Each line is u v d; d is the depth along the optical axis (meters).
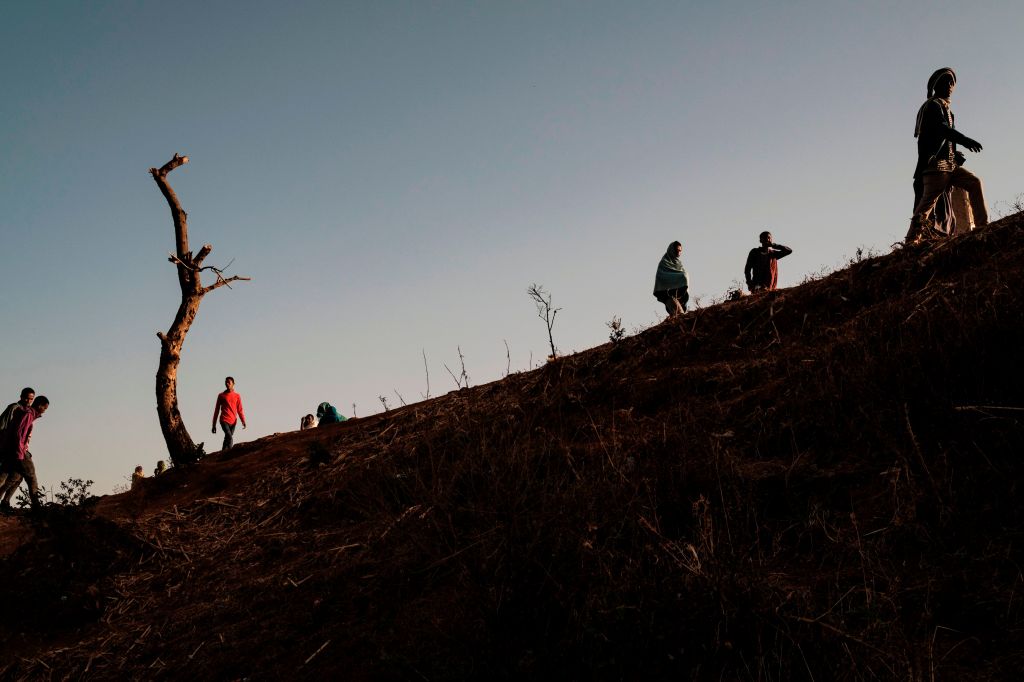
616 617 3.51
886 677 3.07
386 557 5.51
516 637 3.67
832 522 4.23
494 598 3.75
